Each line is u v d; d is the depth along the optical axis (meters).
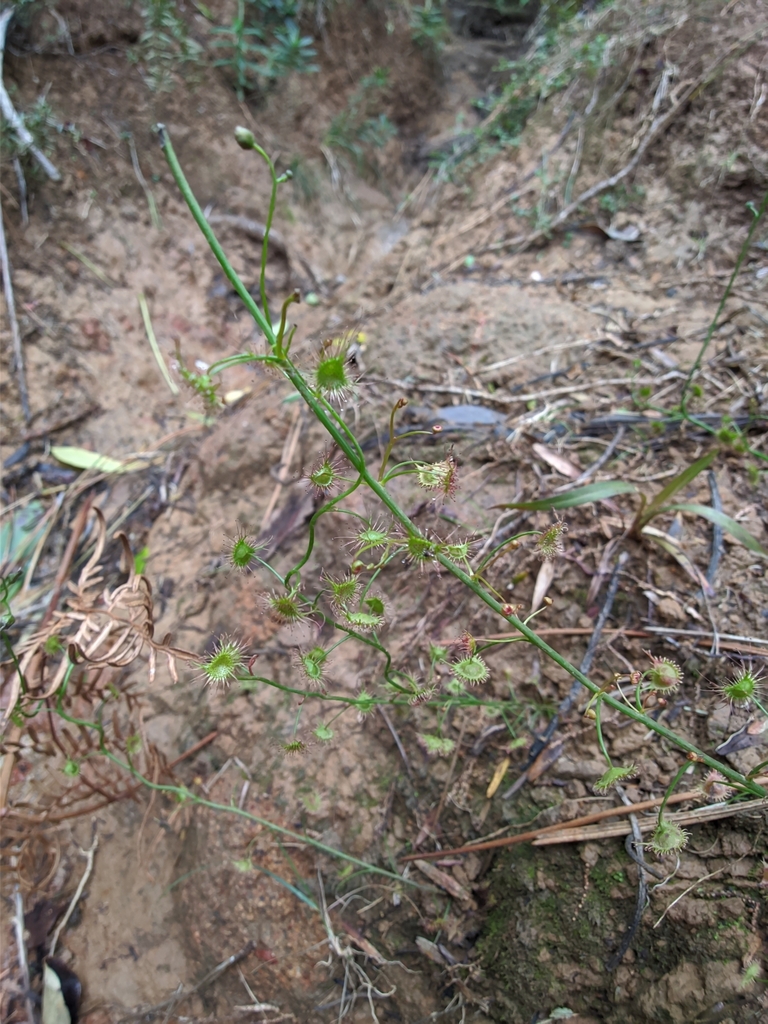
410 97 0.39
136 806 0.20
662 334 0.23
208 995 0.18
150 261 0.30
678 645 0.17
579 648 0.18
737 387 0.21
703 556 0.18
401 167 0.38
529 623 0.18
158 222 0.31
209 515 0.24
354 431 0.23
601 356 0.23
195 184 0.32
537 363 0.23
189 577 0.23
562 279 0.26
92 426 0.27
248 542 0.14
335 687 0.19
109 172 0.30
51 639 0.17
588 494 0.16
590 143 0.28
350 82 0.37
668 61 0.27
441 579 0.19
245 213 0.33
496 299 0.25
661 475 0.19
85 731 0.17
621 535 0.18
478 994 0.16
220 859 0.18
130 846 0.19
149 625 0.15
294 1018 0.17
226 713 0.20
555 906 0.15
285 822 0.18
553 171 0.29
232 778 0.19
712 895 0.14
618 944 0.15
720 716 0.16
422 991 0.17
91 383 0.27
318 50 0.36
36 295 0.27
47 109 0.28
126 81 0.31
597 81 0.29
